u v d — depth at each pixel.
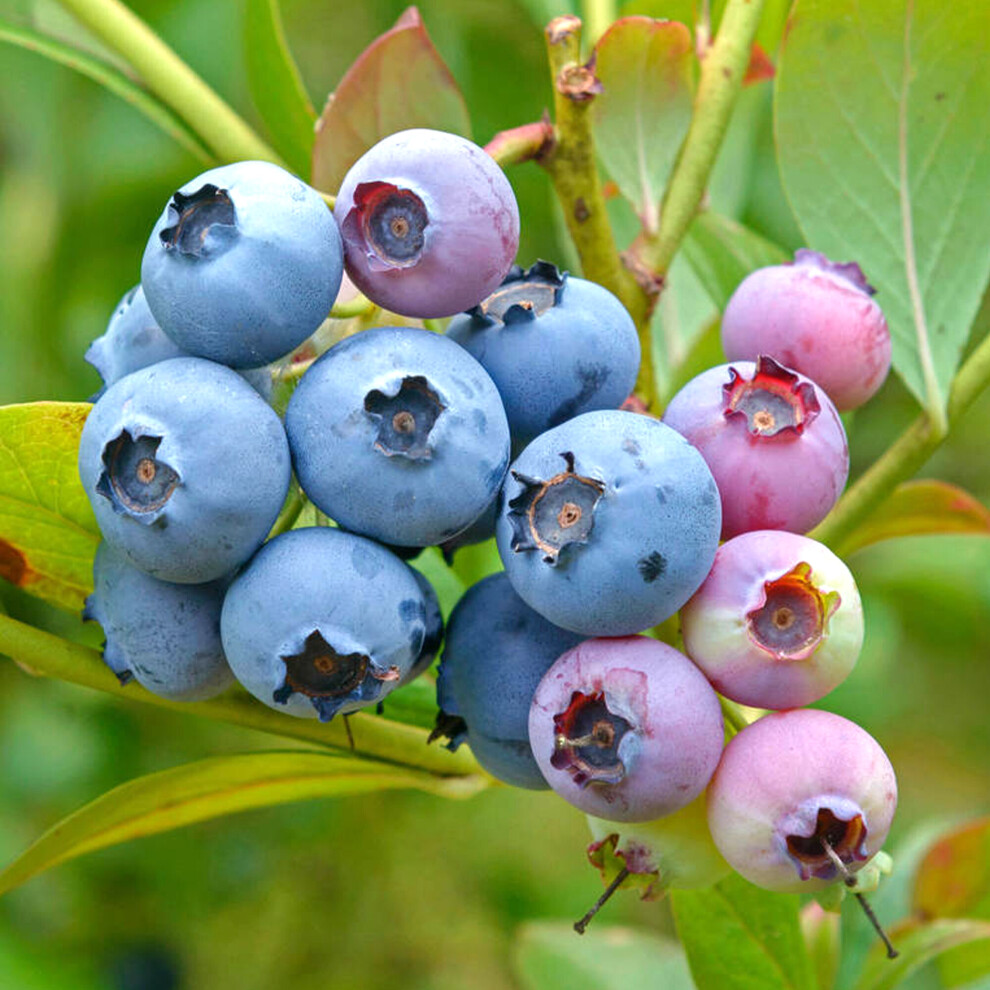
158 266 0.23
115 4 0.29
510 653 0.24
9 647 0.25
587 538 0.23
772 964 0.27
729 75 0.27
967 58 0.28
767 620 0.23
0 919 0.38
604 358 0.24
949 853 0.29
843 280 0.26
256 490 0.23
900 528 0.30
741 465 0.24
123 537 0.23
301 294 0.23
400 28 0.26
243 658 0.23
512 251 0.23
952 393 0.27
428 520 0.23
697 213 0.27
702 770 0.23
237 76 0.39
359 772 0.27
